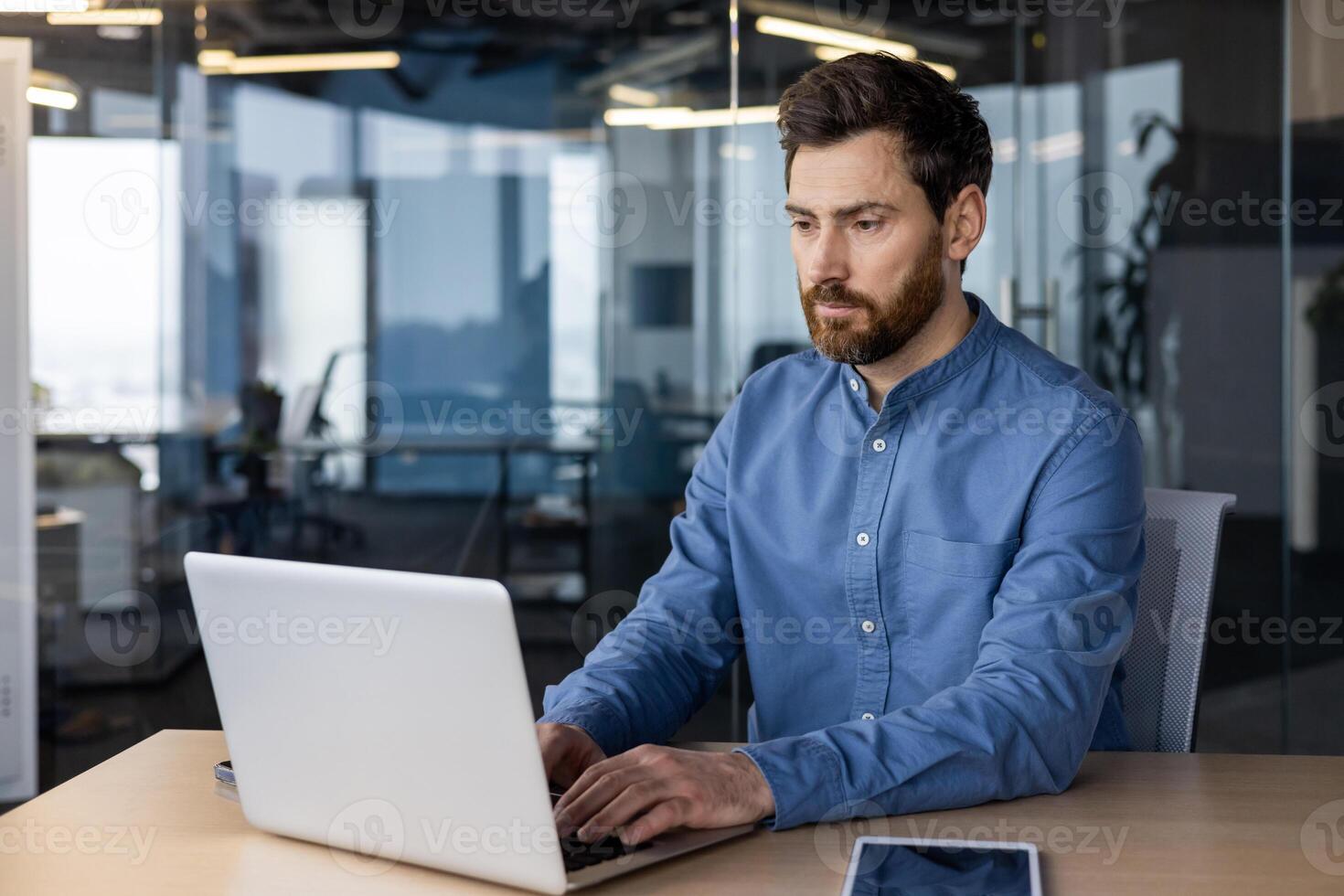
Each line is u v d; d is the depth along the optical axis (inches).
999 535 55.2
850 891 35.2
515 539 130.0
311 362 128.3
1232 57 123.3
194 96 126.3
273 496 129.3
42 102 125.1
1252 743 126.9
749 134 126.5
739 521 61.4
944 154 53.1
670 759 42.2
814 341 55.1
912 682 57.2
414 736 37.3
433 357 128.2
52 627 128.6
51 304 126.2
